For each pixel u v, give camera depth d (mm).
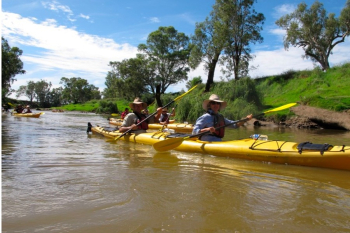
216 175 3613
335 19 26297
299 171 3912
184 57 36844
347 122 11625
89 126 8672
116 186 3033
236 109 16062
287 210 2486
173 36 37656
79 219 2225
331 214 2422
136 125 6707
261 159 4527
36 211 2357
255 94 18297
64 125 11992
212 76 23766
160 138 5965
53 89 87750
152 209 2439
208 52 23156
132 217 2277
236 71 21938
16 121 13852
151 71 37344
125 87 40344
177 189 2982
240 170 3930
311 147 4156
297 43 28312
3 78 37750
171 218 2273
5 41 36562
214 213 2387
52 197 2678
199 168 4000
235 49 22266
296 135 9266
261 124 14219
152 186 3062
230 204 2596
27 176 3367
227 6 20953
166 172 3699
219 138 5559
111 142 6598
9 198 2633
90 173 3555
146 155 4977
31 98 90188
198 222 2217
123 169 3818
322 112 12781
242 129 11773
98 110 36625
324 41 27562
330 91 17625
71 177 3352
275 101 20125
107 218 2252
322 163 4012
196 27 23500
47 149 5418
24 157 4539
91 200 2615
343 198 2830
